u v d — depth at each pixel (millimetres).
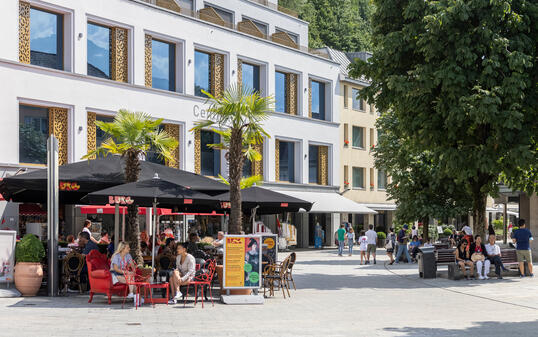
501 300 16125
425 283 20719
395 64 22000
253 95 18172
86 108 31359
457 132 21453
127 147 17875
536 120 20734
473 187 23516
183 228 37125
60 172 16375
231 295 15438
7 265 15844
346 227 51875
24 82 28688
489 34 19609
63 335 10320
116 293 15445
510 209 80125
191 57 37125
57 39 30719
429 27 19984
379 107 23078
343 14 77312
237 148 17984
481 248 21516
